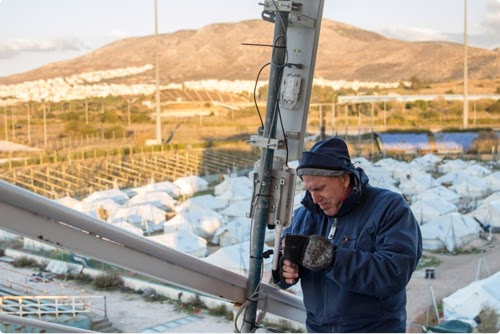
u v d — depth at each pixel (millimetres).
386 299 1604
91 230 1363
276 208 1732
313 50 1736
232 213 13969
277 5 1697
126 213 14188
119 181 18359
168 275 1577
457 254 11883
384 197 1590
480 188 16297
